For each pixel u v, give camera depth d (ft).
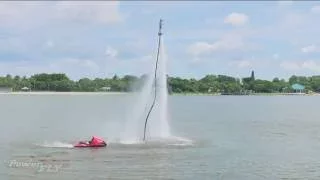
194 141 363.15
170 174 243.81
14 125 518.37
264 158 294.05
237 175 245.86
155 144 335.06
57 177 234.17
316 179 239.30
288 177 242.78
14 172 244.01
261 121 607.78
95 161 272.31
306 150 329.31
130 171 249.34
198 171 252.42
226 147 337.72
